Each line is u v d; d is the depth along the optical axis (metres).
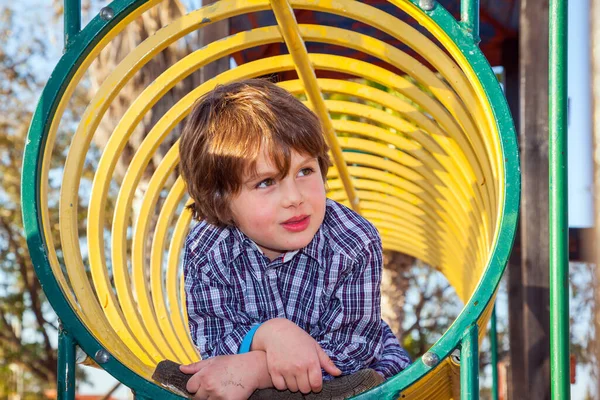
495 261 1.62
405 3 1.86
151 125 5.82
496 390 3.98
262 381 1.81
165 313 3.20
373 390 1.61
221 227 2.10
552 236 1.90
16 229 11.38
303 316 2.02
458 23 1.82
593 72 1.69
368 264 2.02
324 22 4.27
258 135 1.80
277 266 2.04
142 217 3.11
